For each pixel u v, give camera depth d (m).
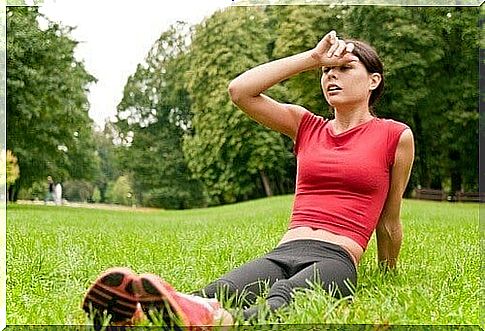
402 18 22.73
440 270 4.19
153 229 9.33
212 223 10.84
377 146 3.39
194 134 29.09
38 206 19.09
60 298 3.38
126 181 29.50
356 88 3.42
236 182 26.55
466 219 10.88
